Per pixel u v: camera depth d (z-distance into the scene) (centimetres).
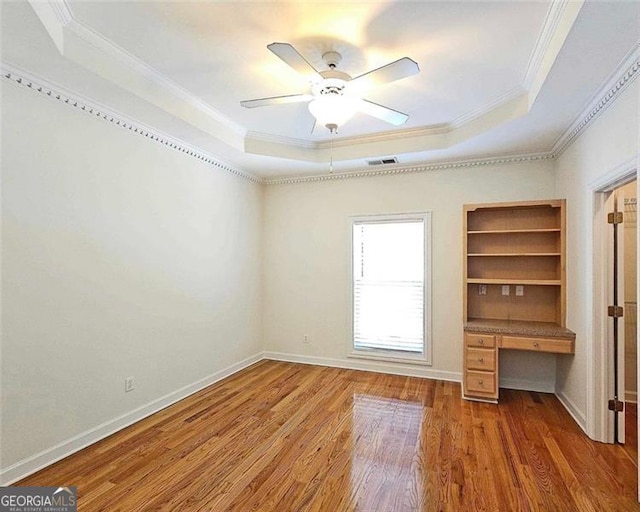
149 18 200
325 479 227
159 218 333
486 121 321
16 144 223
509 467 240
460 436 282
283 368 463
